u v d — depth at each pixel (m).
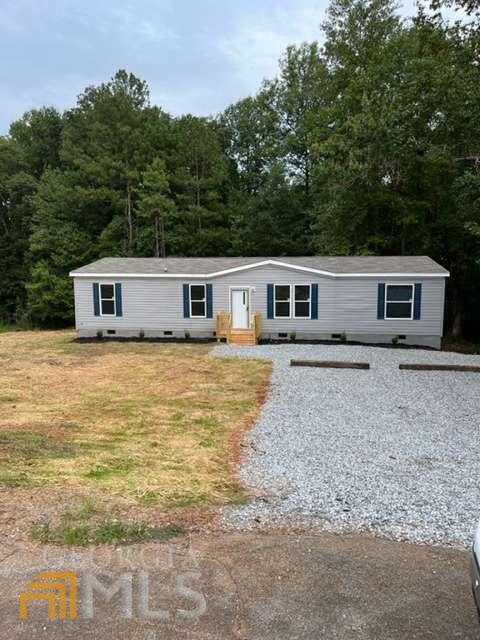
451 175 21.00
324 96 28.70
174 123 33.56
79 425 8.35
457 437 7.81
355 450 7.15
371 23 25.11
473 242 22.33
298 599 3.35
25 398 10.50
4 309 34.84
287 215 31.75
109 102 30.72
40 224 32.28
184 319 19.31
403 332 17.88
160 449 7.08
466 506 5.18
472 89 16.11
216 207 32.34
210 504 5.06
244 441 7.57
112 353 16.52
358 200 23.45
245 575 3.64
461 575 3.71
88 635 2.98
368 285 17.88
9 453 6.59
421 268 17.86
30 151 38.84
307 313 18.50
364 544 4.23
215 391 11.13
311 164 32.16
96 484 5.49
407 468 6.40
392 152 20.06
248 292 18.77
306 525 4.61
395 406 9.80
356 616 3.18
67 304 30.06
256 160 37.59
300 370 13.45
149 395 10.77
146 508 4.84
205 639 2.95
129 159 30.97
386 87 21.88
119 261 21.25
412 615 3.20
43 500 4.93
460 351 19.16
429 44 19.31
